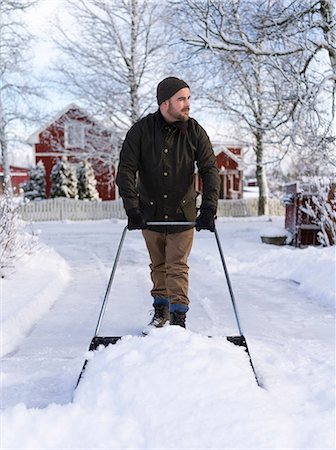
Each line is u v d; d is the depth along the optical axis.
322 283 5.03
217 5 8.73
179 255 3.22
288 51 8.55
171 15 10.48
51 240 11.55
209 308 4.42
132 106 19.59
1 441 1.81
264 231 9.97
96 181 26.42
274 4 8.82
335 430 2.00
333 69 8.42
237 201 22.81
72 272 6.60
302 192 9.12
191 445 1.76
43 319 4.12
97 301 4.80
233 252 8.18
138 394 2.03
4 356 3.18
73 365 2.94
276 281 5.86
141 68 19.20
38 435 1.84
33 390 2.58
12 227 5.68
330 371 2.69
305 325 3.87
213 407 1.93
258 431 1.81
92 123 21.19
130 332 3.67
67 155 23.50
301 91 8.30
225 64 10.36
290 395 2.40
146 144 3.13
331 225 7.59
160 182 3.16
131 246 10.02
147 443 1.80
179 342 2.36
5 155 22.53
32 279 5.33
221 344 2.47
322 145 8.24
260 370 2.71
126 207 3.00
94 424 1.90
